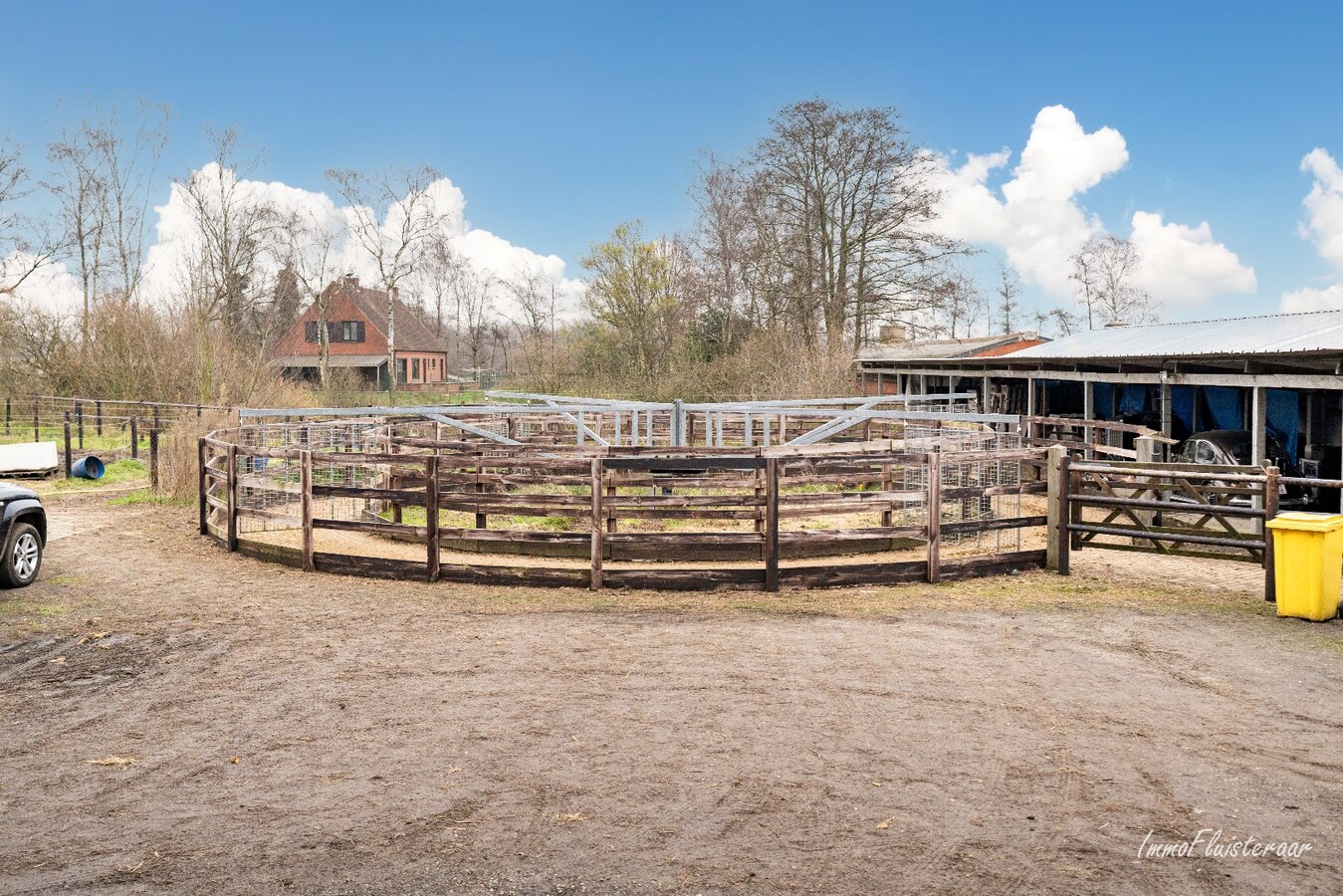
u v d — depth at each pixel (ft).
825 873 13.39
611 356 142.92
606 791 16.08
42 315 106.22
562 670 22.94
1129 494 48.65
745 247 124.06
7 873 13.42
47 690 21.61
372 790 16.17
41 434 89.25
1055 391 90.58
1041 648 24.98
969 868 13.52
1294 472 54.75
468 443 41.83
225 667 23.26
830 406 84.23
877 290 120.78
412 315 237.66
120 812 15.39
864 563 32.65
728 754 17.71
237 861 13.76
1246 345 47.70
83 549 39.27
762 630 26.71
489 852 14.01
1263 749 18.07
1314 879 13.24
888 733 18.80
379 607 29.40
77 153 131.23
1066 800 15.75
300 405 103.19
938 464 32.86
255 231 132.16
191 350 100.73
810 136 116.88
